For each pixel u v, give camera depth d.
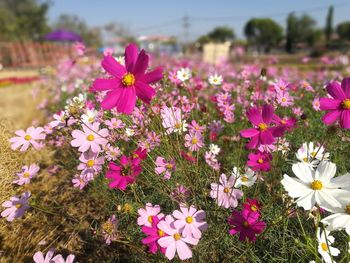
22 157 0.76
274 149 0.55
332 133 0.43
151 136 0.57
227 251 0.47
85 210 0.64
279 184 0.53
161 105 0.65
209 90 1.16
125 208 0.48
